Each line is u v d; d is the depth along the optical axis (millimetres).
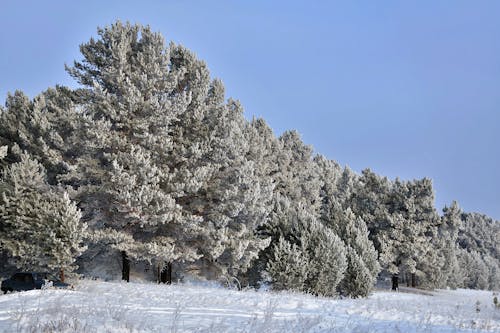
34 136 29703
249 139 44562
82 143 23359
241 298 14367
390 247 45094
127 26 27047
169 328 7691
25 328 7102
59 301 10250
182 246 24797
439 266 51000
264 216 26844
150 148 24250
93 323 7805
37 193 22344
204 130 26969
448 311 17781
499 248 108500
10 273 24594
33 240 20516
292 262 23672
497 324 12023
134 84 24578
